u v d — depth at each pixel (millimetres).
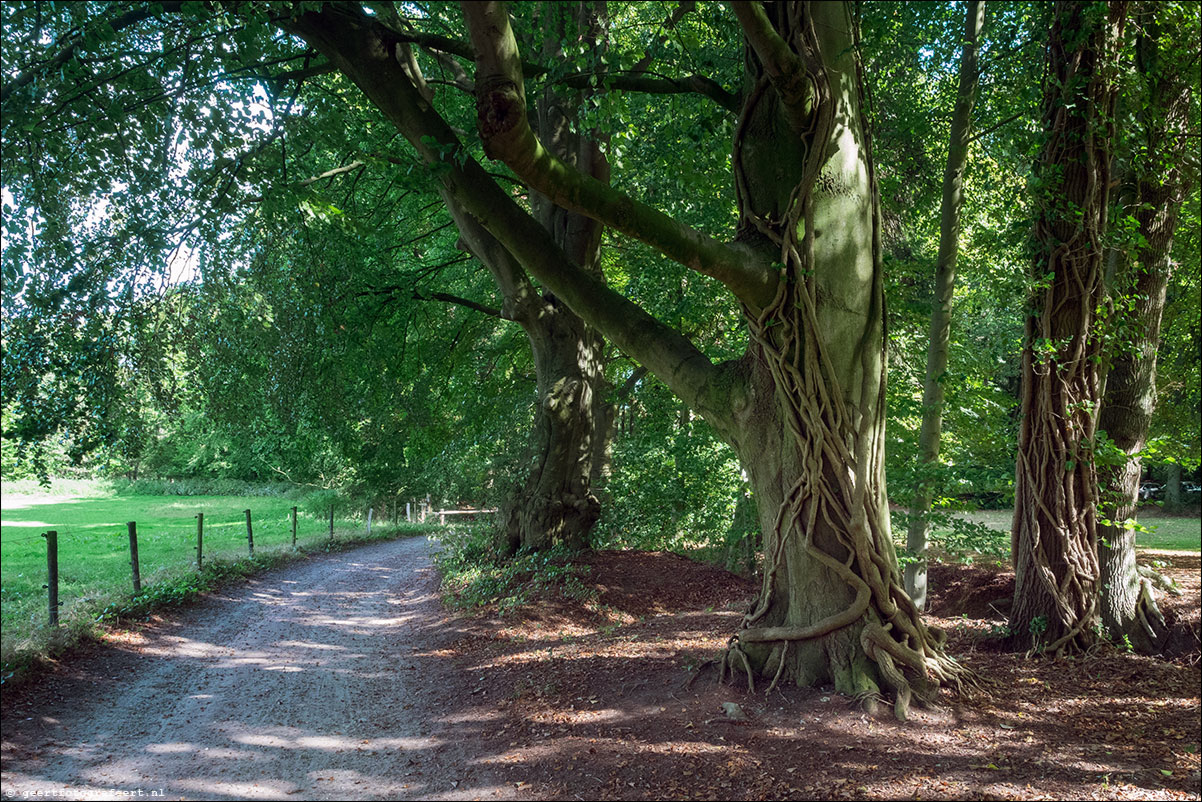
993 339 10453
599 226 11992
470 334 15781
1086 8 7059
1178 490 24219
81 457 8047
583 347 12320
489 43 4316
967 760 4754
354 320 12422
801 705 5492
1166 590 8633
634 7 11094
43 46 7215
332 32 6414
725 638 7652
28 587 11898
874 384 5867
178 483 40281
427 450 17203
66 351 7727
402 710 6543
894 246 12938
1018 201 9391
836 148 5812
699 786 4488
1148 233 8242
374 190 13828
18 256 7207
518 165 4660
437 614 10555
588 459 12469
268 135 8414
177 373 9234
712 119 6863
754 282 5625
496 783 4816
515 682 6871
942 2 9875
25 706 6078
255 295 9961
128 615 9141
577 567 11023
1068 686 6285
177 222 8211
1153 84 7902
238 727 5980
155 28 7602
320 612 11031
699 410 6375
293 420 11633
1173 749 4980
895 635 5789
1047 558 7383
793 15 5754
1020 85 8398
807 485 5727
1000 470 8469
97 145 7648
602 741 5250
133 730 5812
